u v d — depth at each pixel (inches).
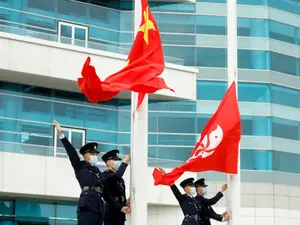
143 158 839.7
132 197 830.5
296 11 1713.8
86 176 790.5
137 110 845.8
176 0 1627.7
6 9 1462.8
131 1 1605.6
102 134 1534.2
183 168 904.3
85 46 1448.1
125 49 1485.0
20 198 1402.6
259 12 1672.0
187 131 1572.3
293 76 1676.9
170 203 1470.2
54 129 1481.3
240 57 1643.7
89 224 780.6
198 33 1628.9
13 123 1435.8
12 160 1331.2
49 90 1488.7
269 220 1577.3
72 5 1544.0
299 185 1627.7
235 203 917.8
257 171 1595.7
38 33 1402.6
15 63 1365.7
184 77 1547.7
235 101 924.6
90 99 797.9
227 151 911.0
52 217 1427.2
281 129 1632.6
